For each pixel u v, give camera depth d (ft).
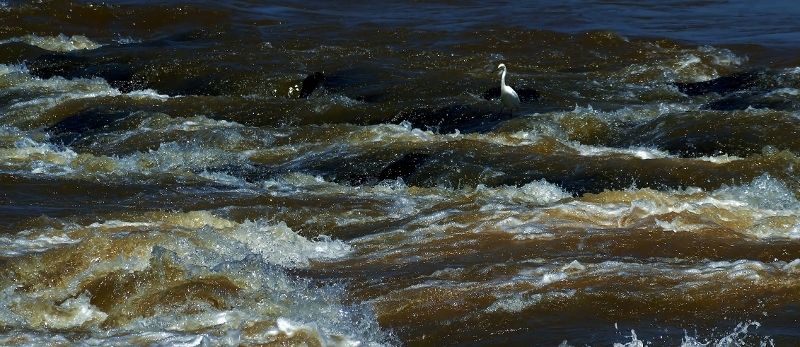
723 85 61.77
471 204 37.63
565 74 67.72
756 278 27.58
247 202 38.55
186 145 49.65
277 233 32.86
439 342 23.95
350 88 62.90
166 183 42.06
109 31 86.02
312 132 50.85
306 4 95.25
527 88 61.41
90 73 67.05
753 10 93.50
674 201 36.32
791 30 82.74
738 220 34.45
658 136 48.67
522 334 24.12
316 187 42.11
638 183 41.24
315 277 28.66
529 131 50.55
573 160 43.80
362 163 45.80
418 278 28.30
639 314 25.34
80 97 60.23
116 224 33.19
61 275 26.40
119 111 56.95
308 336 22.39
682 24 86.12
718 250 30.86
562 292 26.63
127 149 49.98
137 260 27.30
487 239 32.48
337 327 23.67
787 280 27.37
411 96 60.70
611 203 36.14
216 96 59.77
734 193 38.32
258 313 23.86
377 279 28.32
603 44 75.77
